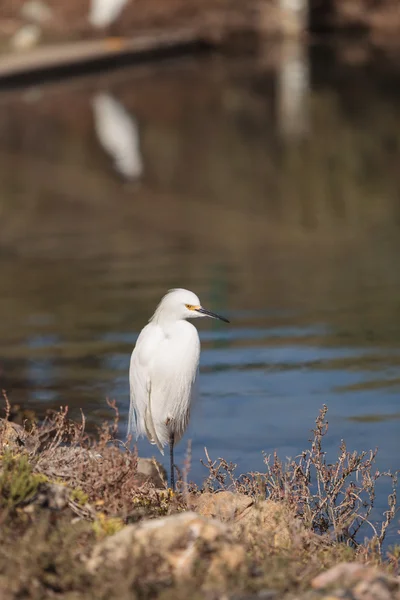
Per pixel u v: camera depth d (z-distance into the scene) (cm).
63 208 2483
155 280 1806
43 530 550
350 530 806
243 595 523
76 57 4647
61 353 1374
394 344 1388
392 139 3350
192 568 533
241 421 1100
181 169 2964
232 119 3750
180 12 5912
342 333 1448
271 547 621
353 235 2198
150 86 4472
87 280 1809
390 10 6044
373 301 1628
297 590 545
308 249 2056
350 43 5731
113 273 1862
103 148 3262
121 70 4853
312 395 1188
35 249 2077
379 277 1802
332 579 550
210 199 2584
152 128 3588
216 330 1486
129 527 568
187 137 3441
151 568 529
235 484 805
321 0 6016
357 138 3378
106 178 2858
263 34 5850
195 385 867
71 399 1177
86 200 2575
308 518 747
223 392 1205
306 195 2628
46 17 5794
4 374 1273
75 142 3359
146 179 2828
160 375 852
